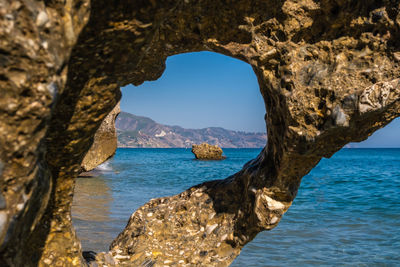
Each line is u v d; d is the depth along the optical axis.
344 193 12.77
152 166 30.42
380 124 2.92
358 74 2.82
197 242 4.02
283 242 6.25
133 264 3.77
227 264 3.79
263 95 3.47
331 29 2.93
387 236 6.68
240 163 37.53
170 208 4.44
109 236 6.00
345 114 2.76
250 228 3.70
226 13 3.04
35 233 2.37
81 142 2.11
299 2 2.95
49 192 1.65
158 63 3.60
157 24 1.81
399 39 2.75
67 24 1.39
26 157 1.34
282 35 3.07
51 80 1.33
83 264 2.79
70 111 1.92
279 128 3.21
